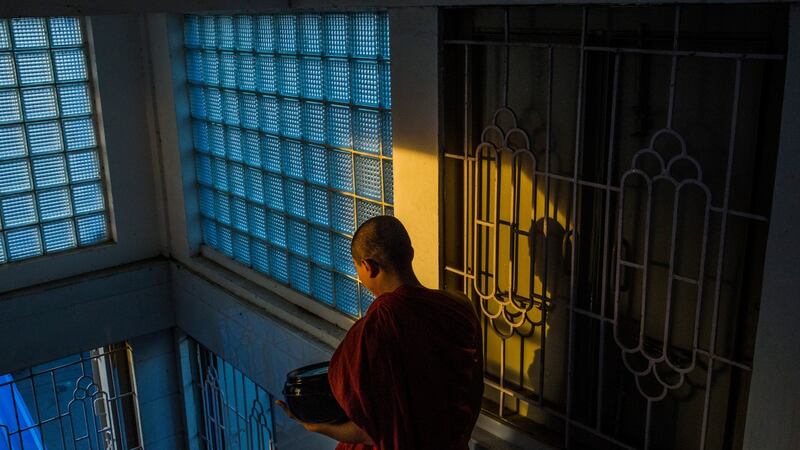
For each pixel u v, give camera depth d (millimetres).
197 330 5012
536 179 2795
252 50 4020
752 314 2367
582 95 2576
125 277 4961
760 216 2221
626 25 2465
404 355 2172
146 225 5074
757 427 2297
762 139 2221
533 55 2750
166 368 5367
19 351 4648
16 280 4605
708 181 2381
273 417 4629
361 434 2328
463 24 2938
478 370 2402
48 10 2604
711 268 2436
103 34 4605
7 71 4344
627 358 2756
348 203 3695
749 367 2348
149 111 4875
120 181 4887
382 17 3217
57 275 4762
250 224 4461
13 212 4543
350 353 2201
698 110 2355
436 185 3113
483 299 3150
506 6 2715
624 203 2615
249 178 4352
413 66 3072
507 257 3039
